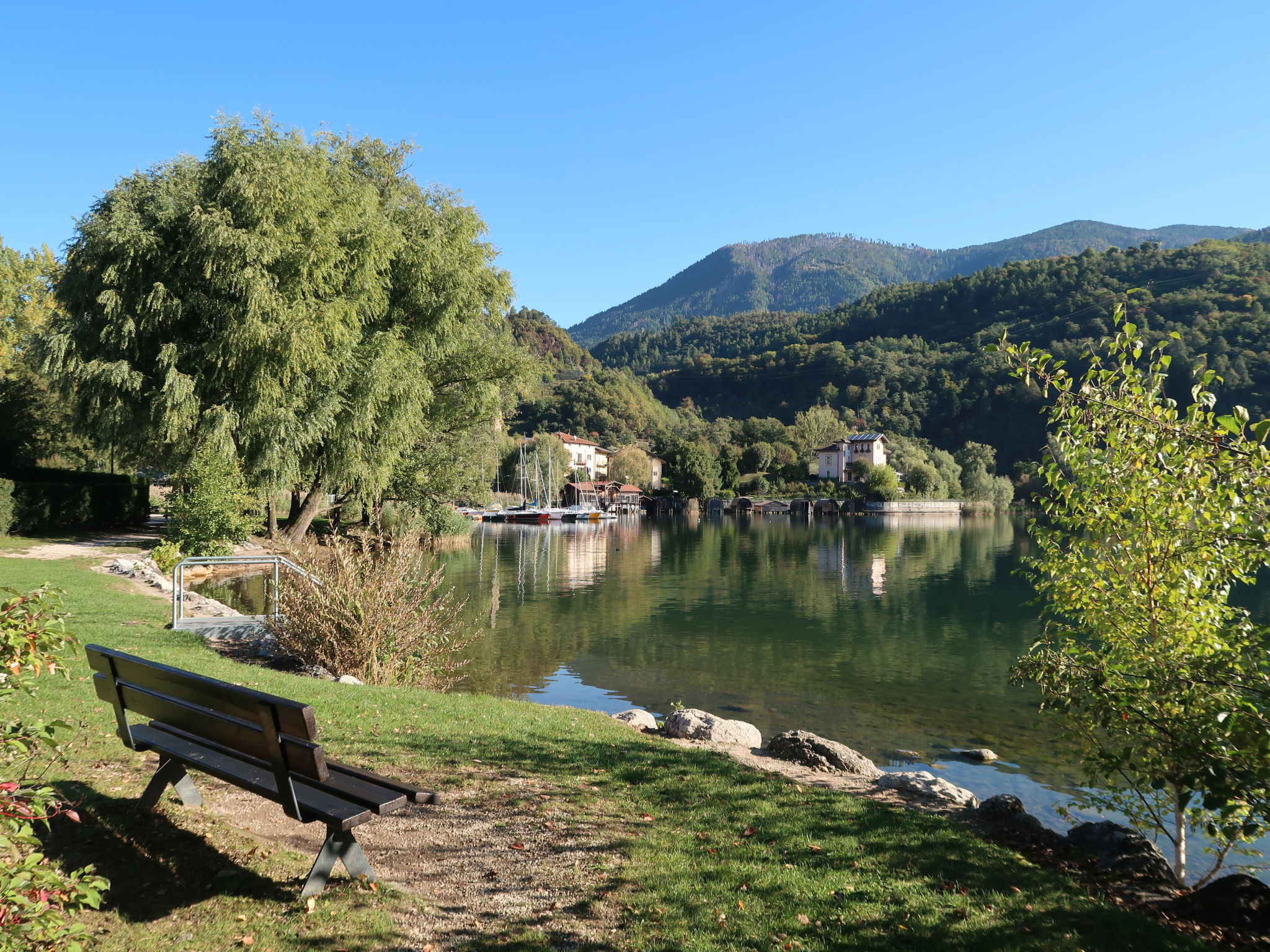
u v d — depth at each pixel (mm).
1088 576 6164
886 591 30016
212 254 21234
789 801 5836
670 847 4840
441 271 26484
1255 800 4461
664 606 25391
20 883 2438
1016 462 131375
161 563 22625
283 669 10617
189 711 4164
